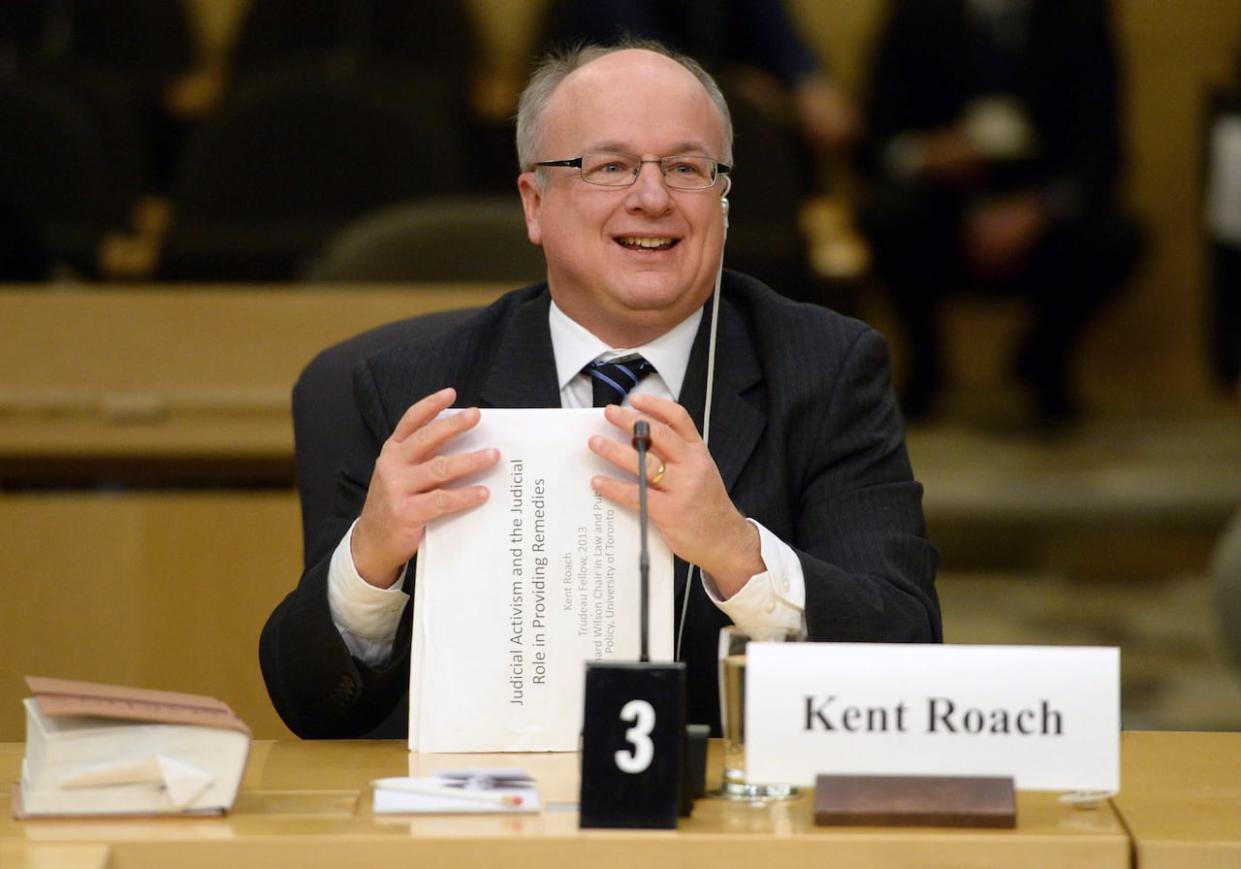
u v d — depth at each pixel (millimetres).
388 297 7938
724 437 5102
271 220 10398
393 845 3566
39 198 11141
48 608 7352
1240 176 14484
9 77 11648
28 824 3699
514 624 4297
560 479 4305
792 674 3738
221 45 15758
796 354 5207
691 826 3688
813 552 5031
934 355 16016
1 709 7316
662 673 3688
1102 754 3727
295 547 7391
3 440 7805
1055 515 13648
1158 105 17641
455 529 4324
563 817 3748
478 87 12852
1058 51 15523
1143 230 15500
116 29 14094
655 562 4301
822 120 14266
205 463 7965
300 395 5871
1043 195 15383
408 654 4832
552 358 5191
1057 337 15758
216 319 7949
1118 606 12641
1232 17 17562
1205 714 10219
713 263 5109
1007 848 3586
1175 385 17656
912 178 15477
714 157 5062
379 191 10422
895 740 3725
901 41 15734
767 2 14297
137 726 3791
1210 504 13656
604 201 5000
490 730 4293
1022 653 3752
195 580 7383
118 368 7895
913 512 5129
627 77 5043
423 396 5230
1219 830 3676
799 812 3812
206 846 3562
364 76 10727
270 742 4504
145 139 13102
